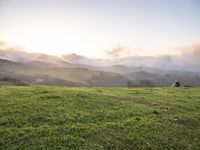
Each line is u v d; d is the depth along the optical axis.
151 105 40.75
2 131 22.42
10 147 19.62
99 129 24.78
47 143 20.77
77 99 37.78
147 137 24.30
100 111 31.88
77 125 25.55
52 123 25.78
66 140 21.53
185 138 25.50
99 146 20.95
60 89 48.81
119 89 64.38
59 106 32.44
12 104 31.84
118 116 30.48
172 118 32.28
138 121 28.97
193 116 34.47
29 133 22.45
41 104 32.75
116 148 21.16
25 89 46.47
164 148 22.42
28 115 27.58
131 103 40.34
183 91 68.88
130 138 23.34
